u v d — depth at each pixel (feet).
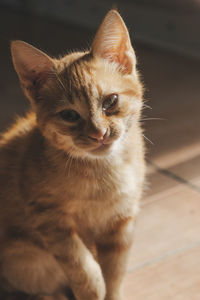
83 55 1.64
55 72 1.60
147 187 2.14
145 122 2.74
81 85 1.57
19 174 1.68
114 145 1.61
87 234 1.72
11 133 1.82
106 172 1.63
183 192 2.18
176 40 3.99
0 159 1.76
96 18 4.84
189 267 1.83
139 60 3.84
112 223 1.68
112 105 1.59
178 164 2.35
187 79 3.42
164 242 1.94
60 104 1.58
